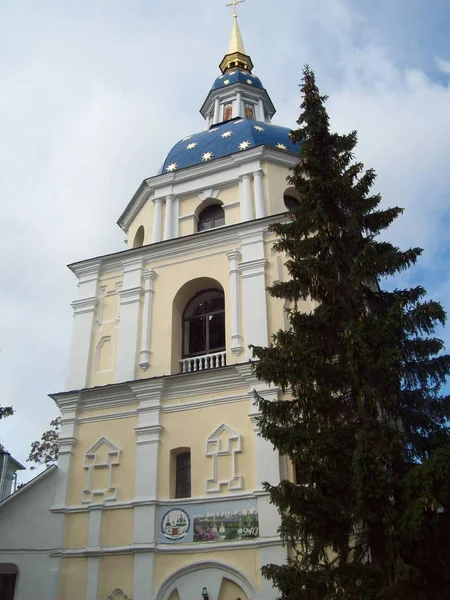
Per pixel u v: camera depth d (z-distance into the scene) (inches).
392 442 462.6
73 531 747.4
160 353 847.1
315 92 651.5
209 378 780.0
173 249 917.8
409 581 408.8
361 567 445.1
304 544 496.1
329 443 466.9
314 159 609.9
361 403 488.4
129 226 1096.8
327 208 593.9
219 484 716.0
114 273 944.3
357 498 439.8
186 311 916.6
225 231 893.2
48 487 782.5
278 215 869.2
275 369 522.9
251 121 1122.7
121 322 885.8
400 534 422.9
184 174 1013.2
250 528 677.9
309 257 578.2
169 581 680.4
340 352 531.8
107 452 787.4
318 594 450.3
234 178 979.9
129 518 732.0
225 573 667.4
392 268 543.2
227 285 861.2
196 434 757.9
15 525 757.3
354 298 547.5
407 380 537.0
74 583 714.2
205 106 1460.4
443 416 542.6
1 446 980.6
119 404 816.3
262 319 807.1
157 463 751.7
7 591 746.8
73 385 855.1
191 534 697.6
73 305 930.7
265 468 701.3
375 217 587.5
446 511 443.8
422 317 523.8
